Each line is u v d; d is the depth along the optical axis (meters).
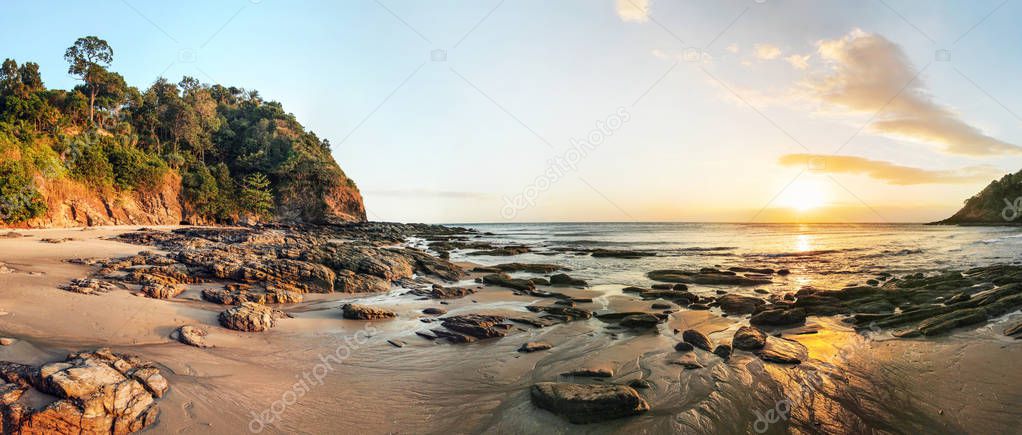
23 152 48.47
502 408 9.36
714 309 19.06
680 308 19.06
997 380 10.30
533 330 15.48
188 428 7.92
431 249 50.16
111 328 11.98
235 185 99.94
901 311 17.12
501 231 126.62
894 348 13.06
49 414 7.18
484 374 11.28
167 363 9.95
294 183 108.62
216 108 125.44
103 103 83.69
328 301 19.73
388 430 8.44
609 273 31.08
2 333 10.28
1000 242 55.41
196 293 18.02
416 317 17.12
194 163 91.81
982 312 15.30
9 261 21.36
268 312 15.12
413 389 10.34
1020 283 18.89
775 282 26.27
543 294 21.95
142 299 15.27
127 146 75.06
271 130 121.56
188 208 81.56
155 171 73.12
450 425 8.66
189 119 94.44
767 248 53.53
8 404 7.16
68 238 36.34
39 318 11.85
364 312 16.56
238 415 8.56
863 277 27.81
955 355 12.08
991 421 8.59
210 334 12.73
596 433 8.33
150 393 8.55
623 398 8.98
